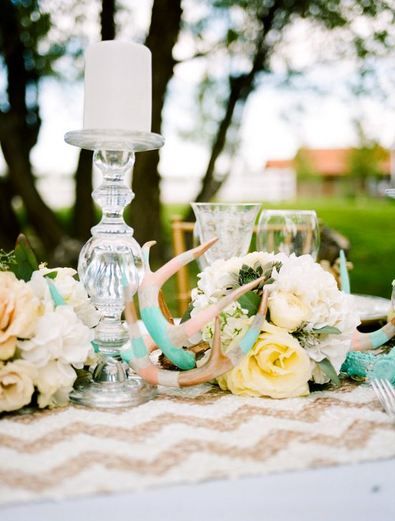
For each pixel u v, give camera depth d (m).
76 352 0.91
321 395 0.98
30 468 0.68
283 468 0.67
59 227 5.25
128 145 1.01
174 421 0.84
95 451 0.73
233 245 1.25
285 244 1.29
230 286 1.03
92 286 1.00
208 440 0.77
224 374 0.98
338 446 0.75
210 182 5.46
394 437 0.78
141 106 0.98
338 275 1.79
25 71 5.13
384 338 1.05
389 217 7.94
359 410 0.90
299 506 0.67
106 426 0.82
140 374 0.97
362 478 0.70
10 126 4.91
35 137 5.32
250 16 5.21
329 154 16.62
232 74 5.36
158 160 4.91
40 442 0.76
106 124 0.97
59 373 0.90
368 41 5.03
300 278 1.00
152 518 0.63
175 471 0.67
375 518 0.70
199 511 0.64
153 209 4.92
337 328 0.98
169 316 1.07
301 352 0.96
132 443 0.75
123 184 1.04
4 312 0.87
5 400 0.86
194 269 5.08
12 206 5.40
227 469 0.67
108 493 0.62
